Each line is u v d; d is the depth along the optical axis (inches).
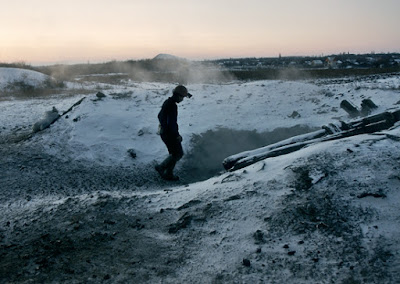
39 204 212.8
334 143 208.5
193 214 171.2
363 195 155.9
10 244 158.2
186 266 133.6
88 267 135.9
